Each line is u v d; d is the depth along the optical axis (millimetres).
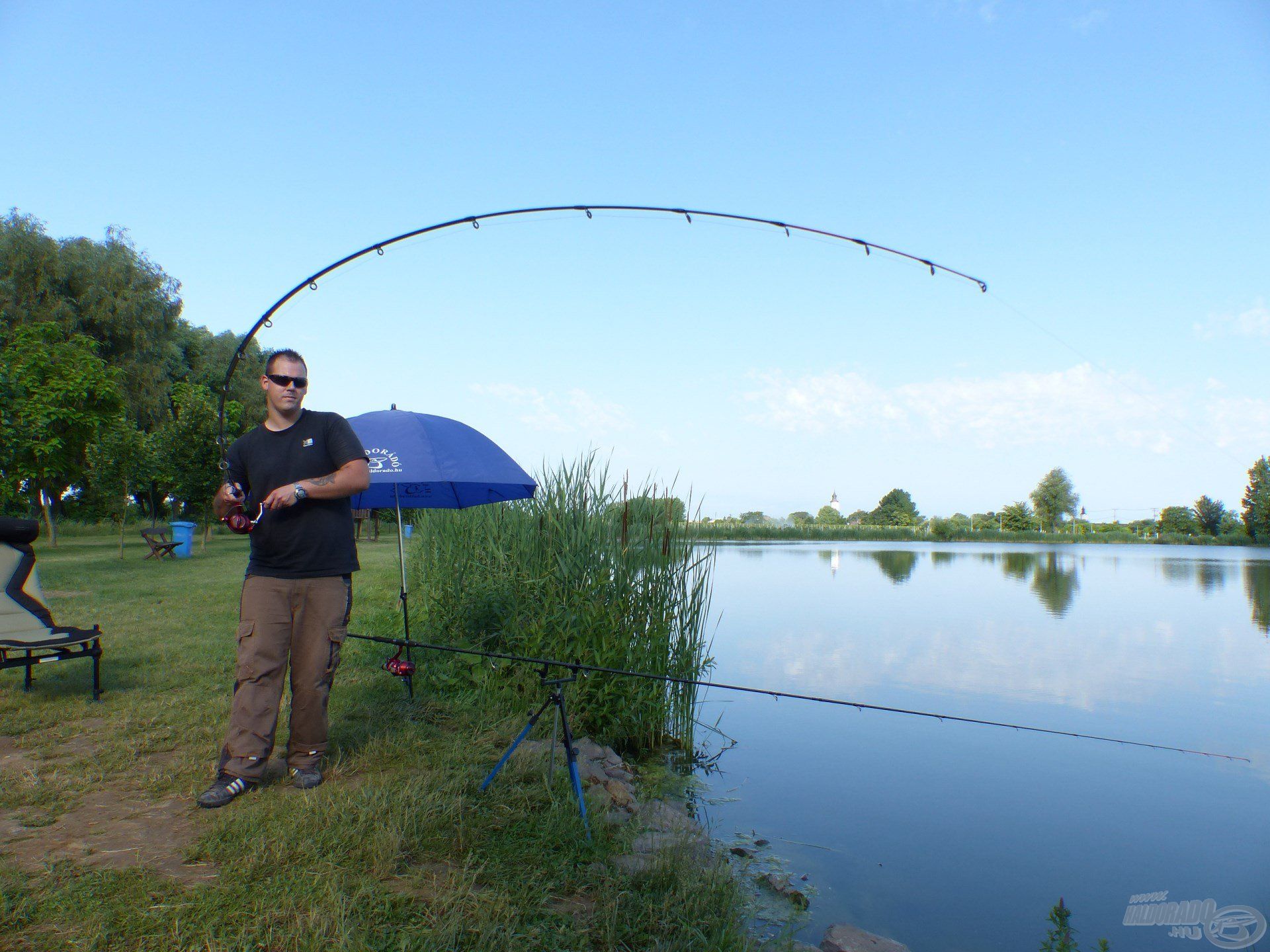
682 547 6609
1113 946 3238
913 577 22906
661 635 6285
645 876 3096
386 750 4195
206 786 3600
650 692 6129
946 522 72000
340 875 2760
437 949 2359
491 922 2557
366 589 12625
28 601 5547
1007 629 12227
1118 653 10156
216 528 31406
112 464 19078
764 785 5344
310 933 2389
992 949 3199
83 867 2791
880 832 4516
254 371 38969
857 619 13203
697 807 4902
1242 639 11391
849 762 5859
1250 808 4926
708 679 8344
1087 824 4645
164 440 22938
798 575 23422
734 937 2764
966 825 4629
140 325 32031
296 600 3619
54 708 4984
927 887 3789
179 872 2773
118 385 27578
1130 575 24719
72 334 29578
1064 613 14367
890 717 7160
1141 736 6516
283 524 3586
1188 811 4855
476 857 3074
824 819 4711
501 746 4582
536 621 6148
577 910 2777
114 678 5859
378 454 4918
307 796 3449
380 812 3252
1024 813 4828
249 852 2910
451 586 7457
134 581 13047
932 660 9555
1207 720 6992
